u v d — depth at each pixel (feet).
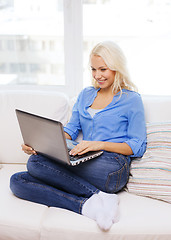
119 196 5.02
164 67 7.14
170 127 5.33
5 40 7.39
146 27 6.97
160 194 4.80
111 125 5.51
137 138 5.33
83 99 6.04
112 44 5.48
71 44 7.22
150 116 5.74
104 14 7.01
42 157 5.13
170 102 5.73
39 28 7.25
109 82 5.59
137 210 4.57
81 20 7.03
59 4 7.04
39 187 4.83
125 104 5.50
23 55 7.48
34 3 7.09
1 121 6.14
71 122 6.03
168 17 6.83
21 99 6.21
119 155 5.22
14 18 7.22
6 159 6.20
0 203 4.79
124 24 7.02
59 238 4.37
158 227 4.26
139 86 7.36
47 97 6.21
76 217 4.47
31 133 4.90
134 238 4.27
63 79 7.59
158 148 5.16
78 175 5.16
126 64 5.61
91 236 4.31
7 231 4.48
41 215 4.55
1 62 7.56
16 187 4.90
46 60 7.48
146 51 7.12
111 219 4.28
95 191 4.87
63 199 4.71
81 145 5.06
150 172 4.99
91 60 5.49
